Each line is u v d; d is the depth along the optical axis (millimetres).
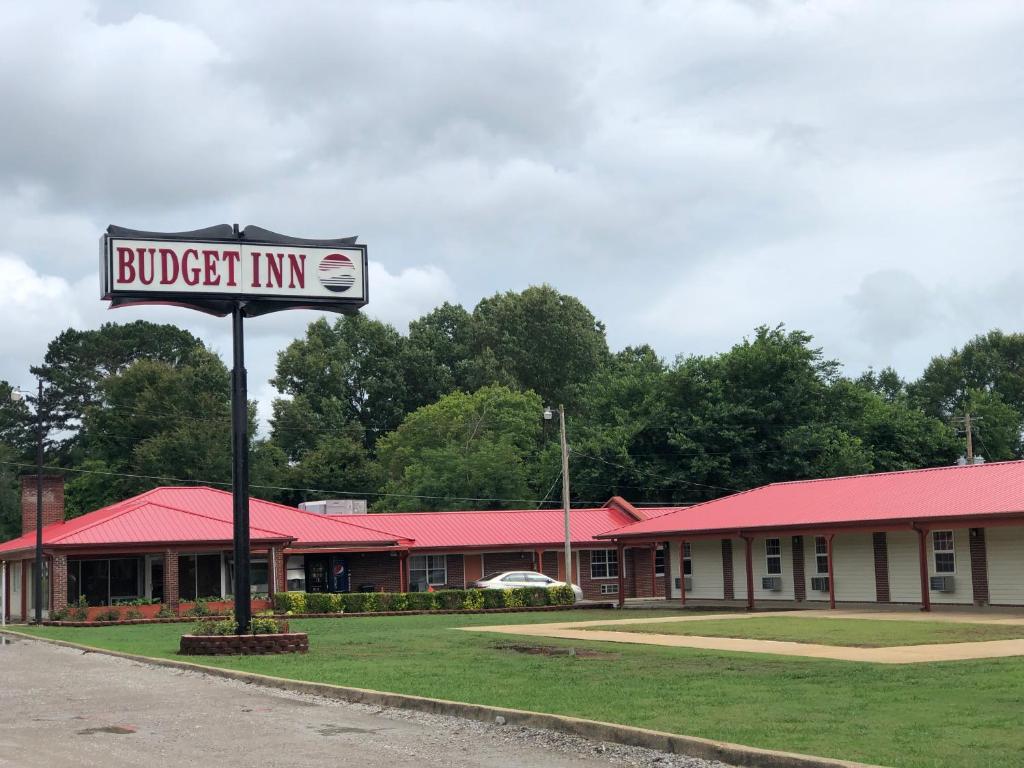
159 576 44812
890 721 12109
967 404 80375
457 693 15320
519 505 68812
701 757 10719
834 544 39281
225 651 23031
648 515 54375
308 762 10828
